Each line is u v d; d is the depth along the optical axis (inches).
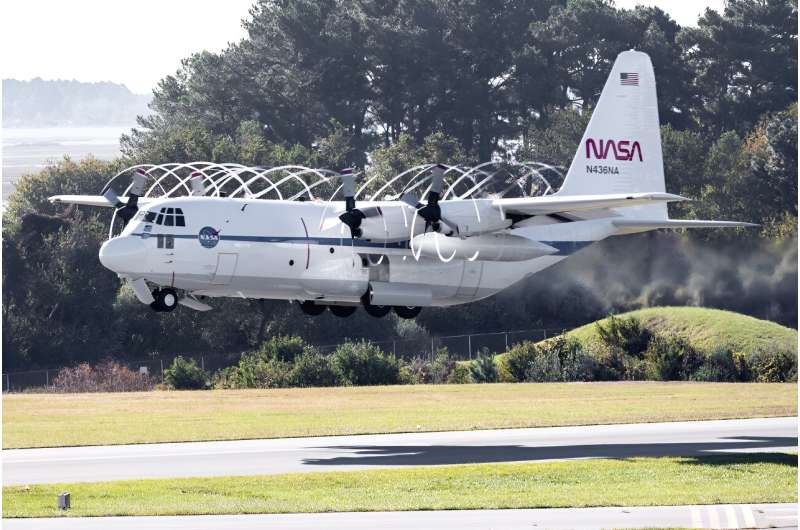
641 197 5078.7
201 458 4522.6
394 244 5541.3
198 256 5098.4
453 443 5000.0
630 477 4035.4
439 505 3521.2
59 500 3447.3
